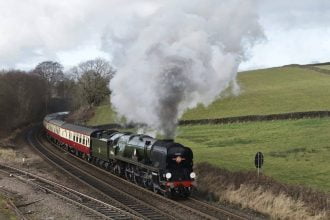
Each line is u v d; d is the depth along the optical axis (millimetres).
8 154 41062
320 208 17625
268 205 19094
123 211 18844
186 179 22797
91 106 91875
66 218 18344
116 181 27938
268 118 47062
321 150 32344
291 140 36969
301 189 19500
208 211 19562
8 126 70125
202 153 34938
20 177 29219
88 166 35656
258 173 22578
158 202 21578
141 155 25656
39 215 19078
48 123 63500
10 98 74938
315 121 43781
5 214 19453
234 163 29766
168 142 23484
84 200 21891
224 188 22672
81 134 40406
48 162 37688
